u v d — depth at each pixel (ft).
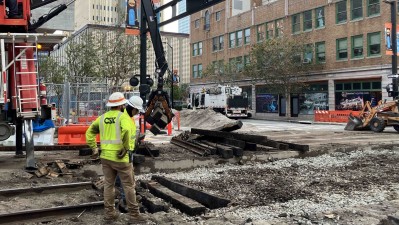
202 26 194.59
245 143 42.42
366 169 34.76
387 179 30.27
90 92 69.00
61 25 54.44
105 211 21.03
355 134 68.18
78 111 67.26
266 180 30.17
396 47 90.12
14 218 20.66
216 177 31.40
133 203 20.17
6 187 25.62
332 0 125.59
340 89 123.95
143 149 36.99
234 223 19.45
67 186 26.22
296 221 19.29
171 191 24.97
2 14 29.99
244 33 166.40
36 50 29.81
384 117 71.82
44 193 25.46
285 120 131.54
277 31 148.87
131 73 120.67
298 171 33.96
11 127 31.60
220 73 167.63
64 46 127.34
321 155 43.29
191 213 21.53
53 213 21.57
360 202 23.39
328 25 127.34
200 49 197.36
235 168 35.63
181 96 232.53
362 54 117.50
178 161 35.65
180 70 395.75
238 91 136.36
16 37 29.07
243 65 162.40
